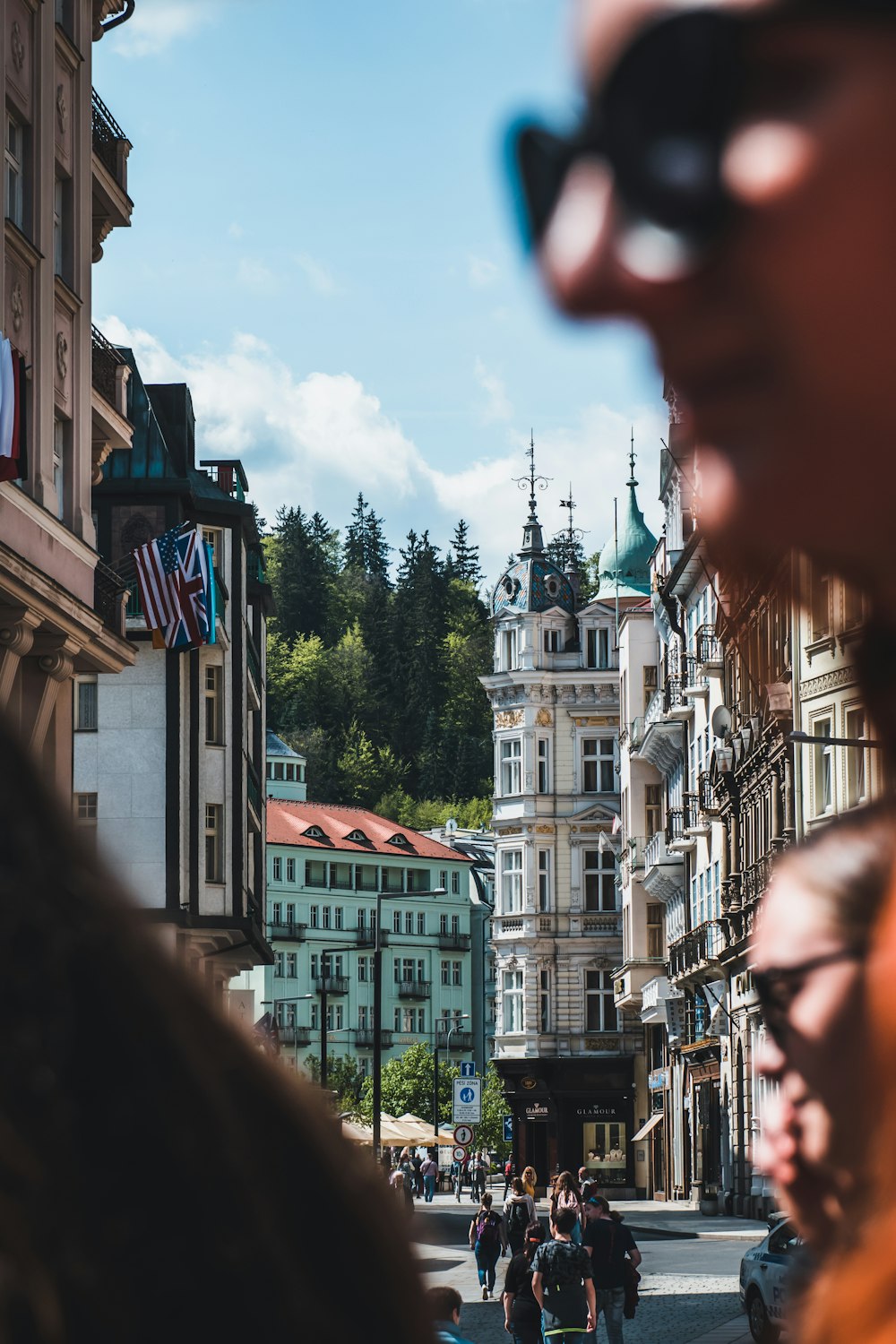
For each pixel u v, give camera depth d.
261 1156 0.90
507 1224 34.19
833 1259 0.83
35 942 0.85
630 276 0.77
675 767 73.62
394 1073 128.38
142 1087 0.85
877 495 0.75
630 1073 91.44
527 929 93.00
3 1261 0.80
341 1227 0.93
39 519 27.84
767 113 0.75
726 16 0.75
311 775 169.50
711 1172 64.94
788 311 0.75
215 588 52.44
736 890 54.50
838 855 0.99
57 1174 0.82
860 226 0.74
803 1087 0.97
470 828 166.50
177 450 54.78
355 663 178.38
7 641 26.84
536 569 96.19
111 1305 0.82
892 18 0.73
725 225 0.75
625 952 83.94
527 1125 92.94
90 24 31.47
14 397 25.33
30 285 28.09
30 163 28.41
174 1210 0.85
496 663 96.38
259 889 67.62
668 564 68.06
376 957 60.50
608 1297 23.86
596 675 94.50
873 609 0.79
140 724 51.22
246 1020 0.94
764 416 0.76
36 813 0.87
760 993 1.03
